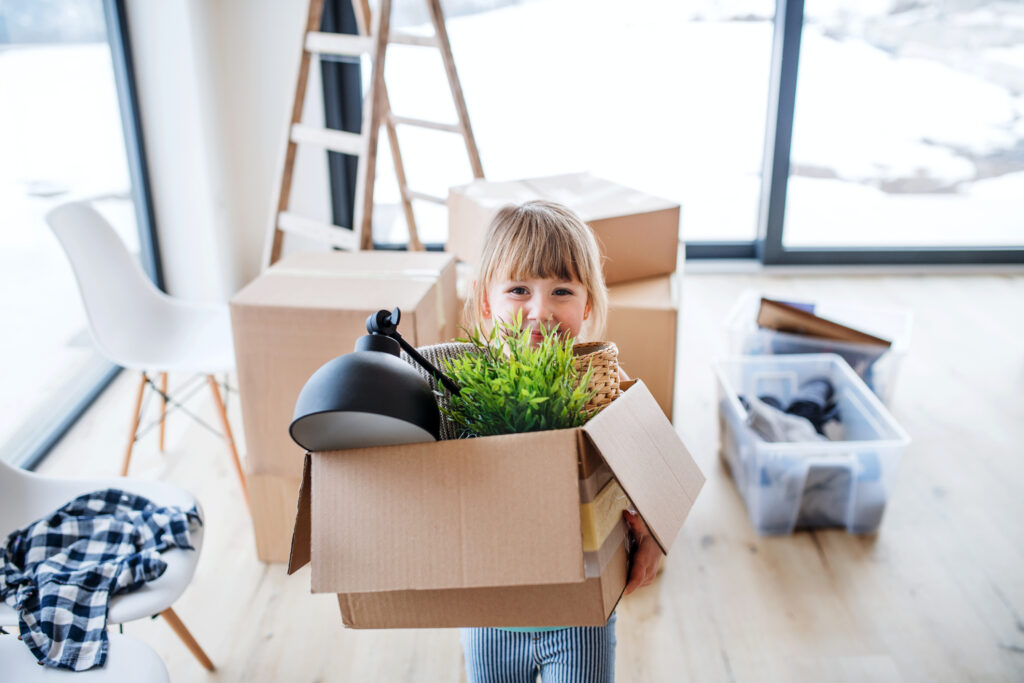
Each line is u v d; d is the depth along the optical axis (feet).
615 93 12.57
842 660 6.22
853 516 7.47
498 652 4.19
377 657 6.31
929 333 11.30
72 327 9.36
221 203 11.60
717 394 8.76
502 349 3.26
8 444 8.06
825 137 12.82
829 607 6.73
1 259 7.73
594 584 3.18
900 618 6.61
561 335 4.09
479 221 7.64
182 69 10.60
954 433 9.03
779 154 12.62
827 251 13.35
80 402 9.46
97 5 9.87
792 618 6.63
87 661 4.53
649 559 3.81
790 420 7.66
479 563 2.90
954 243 13.41
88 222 7.60
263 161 12.18
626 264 7.45
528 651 4.13
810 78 12.46
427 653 6.35
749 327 8.98
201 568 7.20
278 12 11.53
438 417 3.00
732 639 6.43
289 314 6.23
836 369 8.30
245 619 6.65
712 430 9.15
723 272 13.29
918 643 6.37
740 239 13.61
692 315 11.92
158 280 11.54
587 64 12.38
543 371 3.08
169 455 8.75
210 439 9.04
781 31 11.92
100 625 4.74
